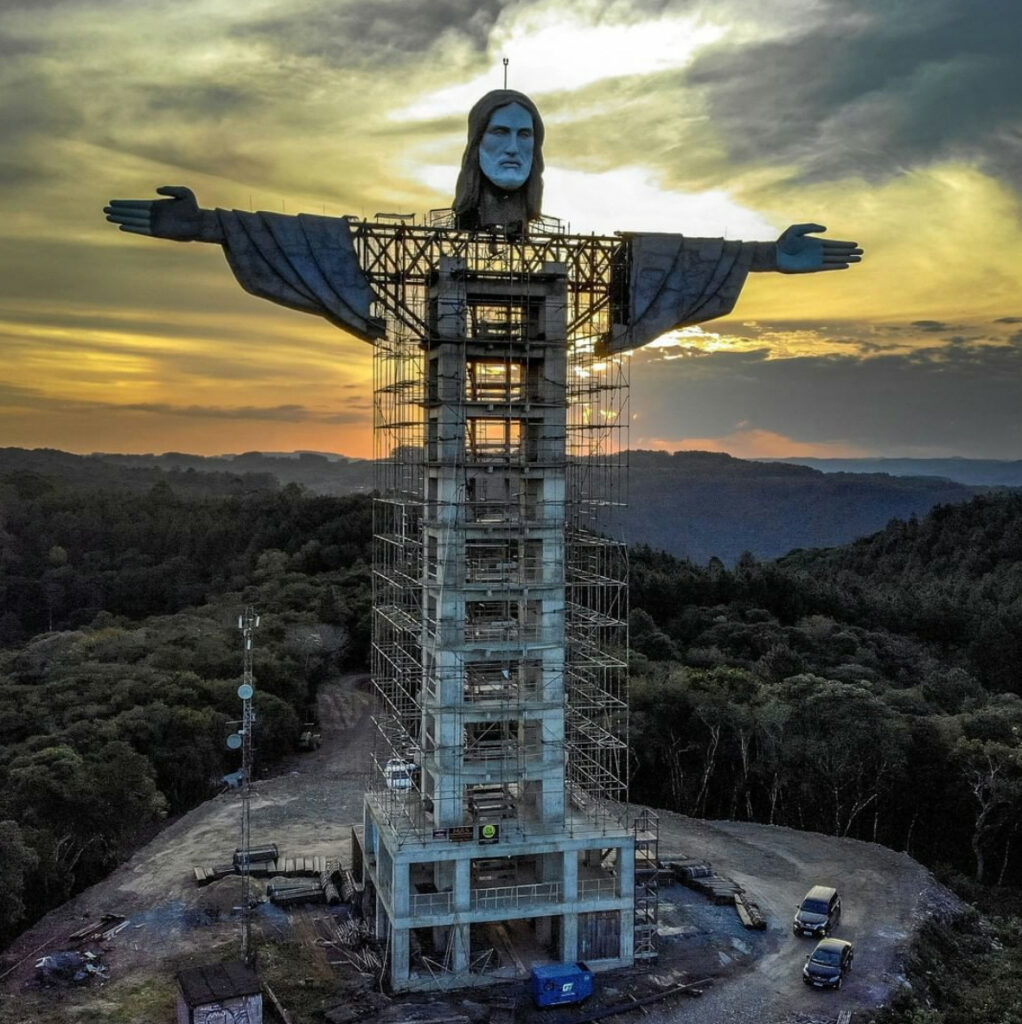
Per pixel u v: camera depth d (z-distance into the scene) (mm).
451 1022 46719
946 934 61406
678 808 88125
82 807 65688
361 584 139250
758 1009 50000
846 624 132750
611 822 54344
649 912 59656
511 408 53281
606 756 74688
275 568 155125
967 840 83250
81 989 50469
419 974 50312
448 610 51750
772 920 60375
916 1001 52031
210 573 175500
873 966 54906
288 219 51625
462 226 55688
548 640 52844
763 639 117812
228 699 92500
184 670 101250
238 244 51188
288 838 71188
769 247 57438
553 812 53281
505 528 52312
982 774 79125
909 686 112562
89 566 180375
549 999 48844
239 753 91062
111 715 87812
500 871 55531
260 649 106500
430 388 54312
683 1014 49219
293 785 84438
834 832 84062
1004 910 71812
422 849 49969
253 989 45250
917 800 84250
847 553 194250
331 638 120812
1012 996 54406
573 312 56344
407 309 53406
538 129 53438
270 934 56125
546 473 53062
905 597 144500
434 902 50656
